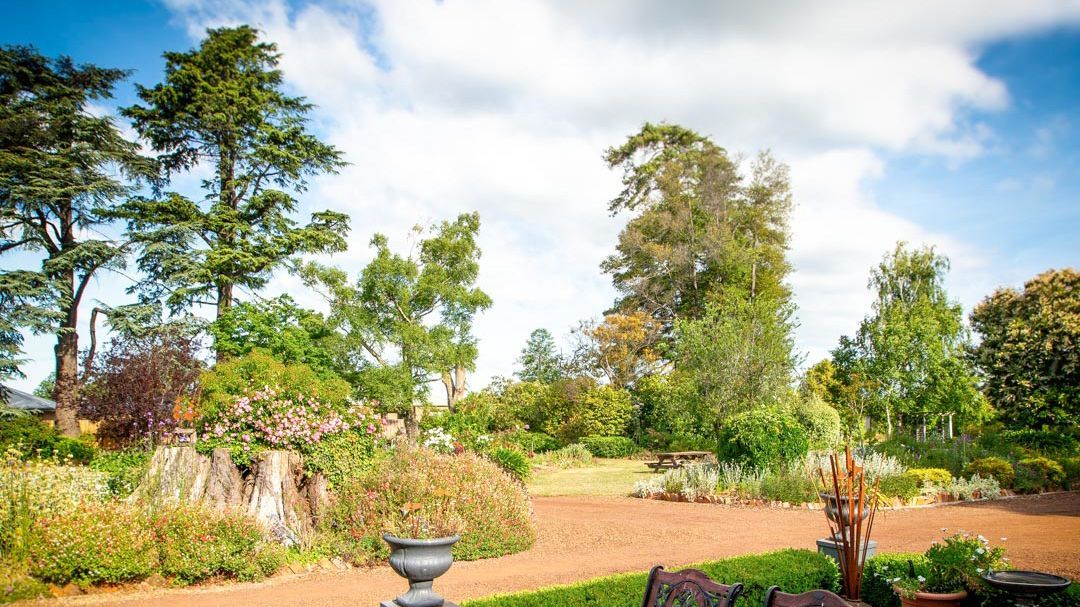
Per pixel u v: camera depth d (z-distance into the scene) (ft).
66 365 84.43
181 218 85.56
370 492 31.65
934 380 83.82
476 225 93.61
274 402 32.48
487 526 31.96
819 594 10.90
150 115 85.46
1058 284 89.30
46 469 29.94
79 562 23.66
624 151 142.61
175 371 60.80
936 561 20.03
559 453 94.48
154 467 30.35
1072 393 73.61
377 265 87.35
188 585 25.52
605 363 118.73
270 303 78.79
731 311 79.41
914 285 92.58
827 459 57.98
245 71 91.66
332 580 26.81
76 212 88.74
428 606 17.80
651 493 55.36
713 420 73.87
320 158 94.17
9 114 82.28
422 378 87.25
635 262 131.44
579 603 18.75
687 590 12.60
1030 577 18.38
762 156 130.82
